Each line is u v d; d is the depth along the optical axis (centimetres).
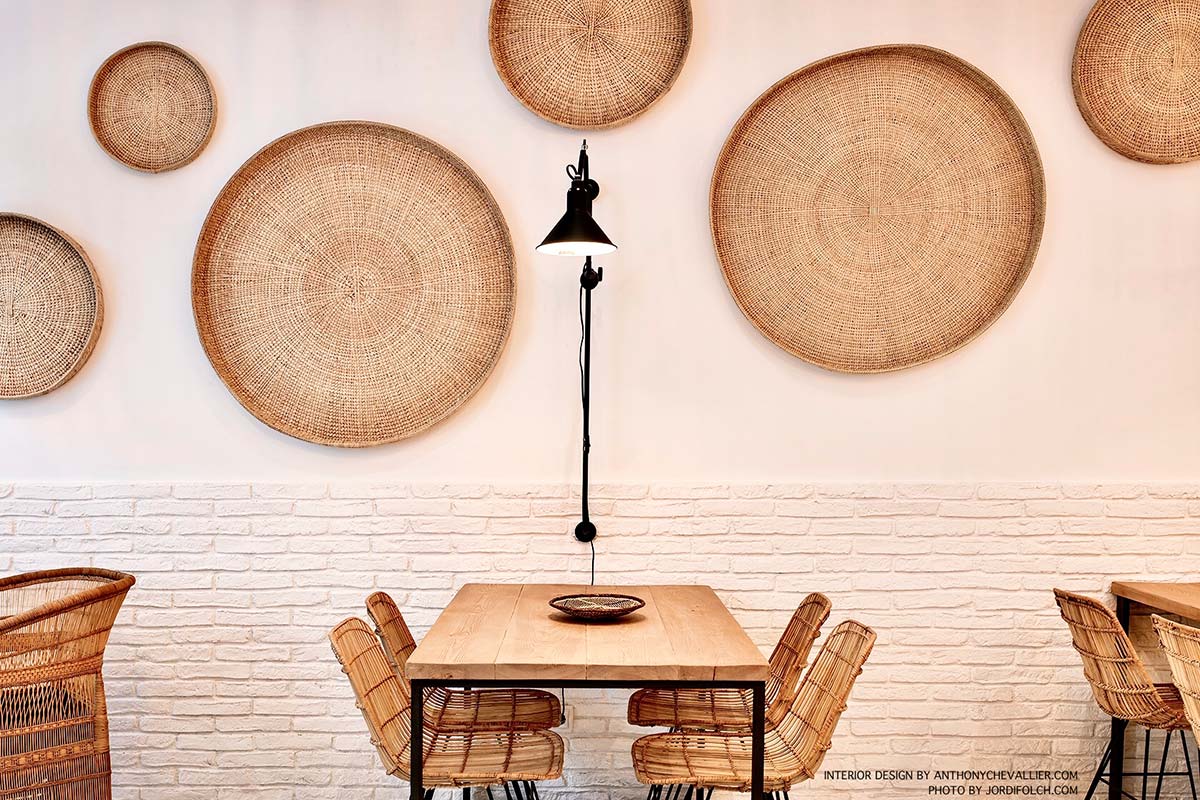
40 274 320
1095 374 324
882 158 324
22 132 322
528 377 322
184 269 322
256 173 322
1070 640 322
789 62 324
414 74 324
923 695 322
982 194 323
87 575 295
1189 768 295
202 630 320
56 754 259
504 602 282
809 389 323
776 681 280
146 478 321
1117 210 324
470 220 323
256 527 321
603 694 319
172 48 319
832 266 323
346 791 320
